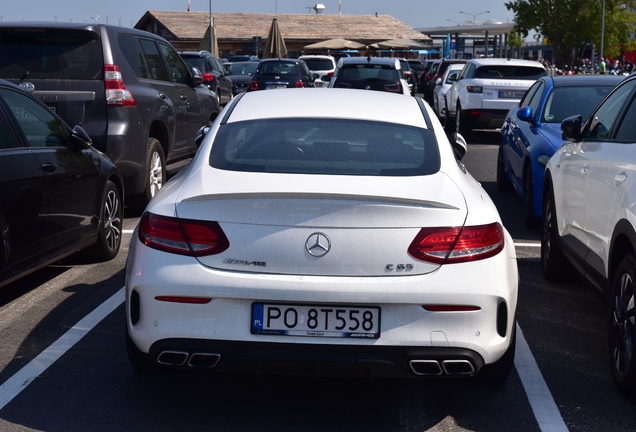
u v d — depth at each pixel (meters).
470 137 18.81
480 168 13.43
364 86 19.03
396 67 19.39
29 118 5.77
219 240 3.55
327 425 3.79
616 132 4.89
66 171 5.96
